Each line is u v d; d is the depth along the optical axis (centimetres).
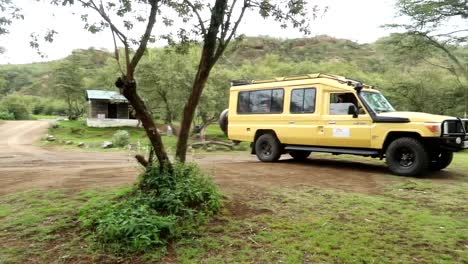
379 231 445
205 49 564
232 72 3331
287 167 955
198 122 3353
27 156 1670
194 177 546
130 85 481
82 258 386
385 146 870
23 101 6212
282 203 560
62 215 492
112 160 1410
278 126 1065
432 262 368
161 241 409
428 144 816
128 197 529
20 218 485
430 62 2536
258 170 895
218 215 496
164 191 500
